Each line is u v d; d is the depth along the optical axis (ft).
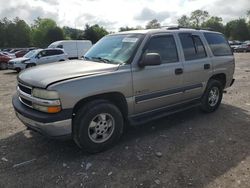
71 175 12.11
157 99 16.29
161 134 16.69
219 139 15.92
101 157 13.74
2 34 248.11
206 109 20.54
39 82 12.89
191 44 18.75
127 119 15.34
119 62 15.12
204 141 15.62
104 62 15.61
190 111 21.45
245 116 20.31
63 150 14.56
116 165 12.93
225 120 19.33
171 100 17.34
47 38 264.11
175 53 17.40
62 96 12.39
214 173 12.19
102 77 13.65
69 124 12.76
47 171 12.46
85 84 13.04
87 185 11.37
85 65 14.99
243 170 12.44
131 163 13.12
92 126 13.69
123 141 15.65
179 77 17.35
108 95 14.23
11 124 18.81
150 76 15.58
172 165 12.89
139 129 17.52
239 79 38.86
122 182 11.55
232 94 27.99
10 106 24.30
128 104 14.90
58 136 12.71
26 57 64.64
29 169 12.63
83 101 13.47
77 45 85.87
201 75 19.11
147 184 11.39
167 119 19.49
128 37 16.60
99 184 11.43
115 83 14.03
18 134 16.84
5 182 11.61
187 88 18.16
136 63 15.05
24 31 257.96
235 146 14.97
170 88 16.96
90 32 240.32
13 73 61.31
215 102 21.22
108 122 14.29
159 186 11.25
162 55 16.55
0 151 14.47
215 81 20.66
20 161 13.39
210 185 11.30
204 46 19.74
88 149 13.74
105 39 18.38
